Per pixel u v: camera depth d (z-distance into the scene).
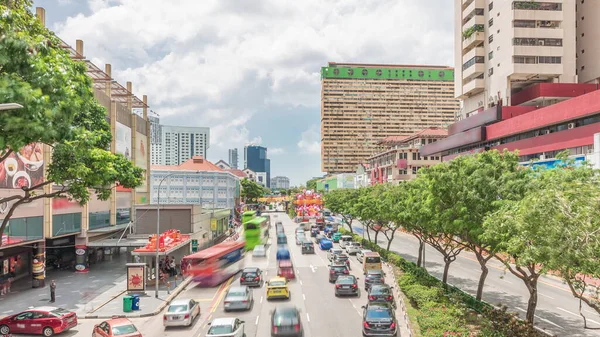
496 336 18.94
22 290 34.00
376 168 104.81
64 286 35.69
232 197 108.12
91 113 22.30
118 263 48.16
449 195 23.58
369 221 62.28
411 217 32.19
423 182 30.56
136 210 48.72
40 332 22.50
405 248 61.22
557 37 63.72
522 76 64.94
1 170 30.39
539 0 63.34
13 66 13.58
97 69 46.00
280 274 37.84
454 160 24.61
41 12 34.75
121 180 24.44
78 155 17.44
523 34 63.38
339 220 115.25
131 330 19.66
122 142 52.22
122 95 55.44
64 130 15.03
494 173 23.05
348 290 30.02
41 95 13.65
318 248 61.03
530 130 55.22
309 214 112.25
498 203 20.27
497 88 67.94
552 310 27.31
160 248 35.50
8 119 13.17
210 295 32.53
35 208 34.50
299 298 29.94
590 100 43.53
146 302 29.94
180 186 95.94
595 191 13.04
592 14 66.94
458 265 46.06
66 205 39.19
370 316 20.70
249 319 24.64
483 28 72.50
